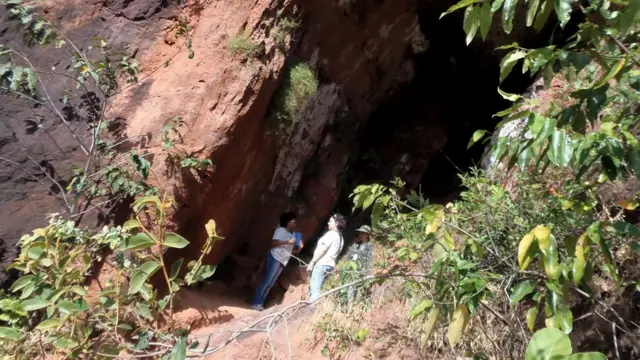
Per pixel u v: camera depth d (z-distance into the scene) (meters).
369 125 9.21
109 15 5.18
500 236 2.79
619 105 2.75
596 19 1.84
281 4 5.60
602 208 2.96
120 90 4.74
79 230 4.05
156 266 2.25
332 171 7.66
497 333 3.04
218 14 5.34
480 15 1.80
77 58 4.52
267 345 4.16
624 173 2.65
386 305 4.17
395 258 4.38
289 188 7.03
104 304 3.05
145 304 2.97
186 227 4.99
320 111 7.06
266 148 5.99
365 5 7.26
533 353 1.12
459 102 10.34
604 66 1.85
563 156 1.65
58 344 2.68
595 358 1.04
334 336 4.11
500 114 1.86
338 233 5.50
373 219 2.50
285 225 6.35
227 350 4.21
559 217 2.44
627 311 2.87
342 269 4.35
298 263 7.42
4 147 4.47
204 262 5.47
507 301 2.78
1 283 4.21
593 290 2.60
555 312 1.86
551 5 1.72
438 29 9.41
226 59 5.18
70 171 4.55
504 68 1.99
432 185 9.93
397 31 8.16
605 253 1.76
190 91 5.05
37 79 4.64
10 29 4.74
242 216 6.27
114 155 4.63
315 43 6.54
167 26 5.26
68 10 5.06
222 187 5.33
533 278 2.16
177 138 4.87
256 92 5.25
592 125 1.86
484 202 3.06
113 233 4.04
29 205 4.41
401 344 3.81
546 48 1.92
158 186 4.64
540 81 5.82
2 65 4.32
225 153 5.12
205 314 4.94
